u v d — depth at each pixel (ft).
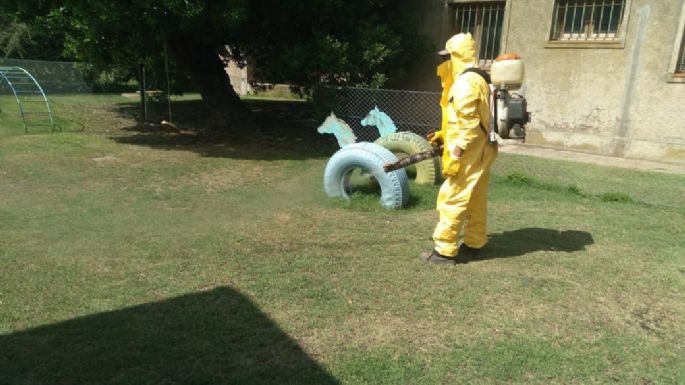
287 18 33.76
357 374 9.46
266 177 24.91
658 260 15.90
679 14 30.89
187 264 14.08
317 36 31.86
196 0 26.53
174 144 33.45
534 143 37.29
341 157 20.33
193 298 12.10
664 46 31.68
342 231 17.30
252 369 9.46
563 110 35.78
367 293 12.75
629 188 25.52
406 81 39.78
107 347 9.95
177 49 37.81
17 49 67.51
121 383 8.92
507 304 12.51
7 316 11.02
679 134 32.17
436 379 9.44
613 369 10.01
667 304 12.94
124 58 33.88
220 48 40.50
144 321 10.97
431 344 10.60
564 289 13.50
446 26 38.37
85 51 31.07
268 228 17.38
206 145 33.50
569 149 36.01
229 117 39.65
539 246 16.74
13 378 8.96
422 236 17.02
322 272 13.89
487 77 14.01
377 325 11.27
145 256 14.53
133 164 26.73
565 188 24.50
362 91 33.32
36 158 27.12
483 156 14.07
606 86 34.01
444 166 13.92
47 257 14.26
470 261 15.19
